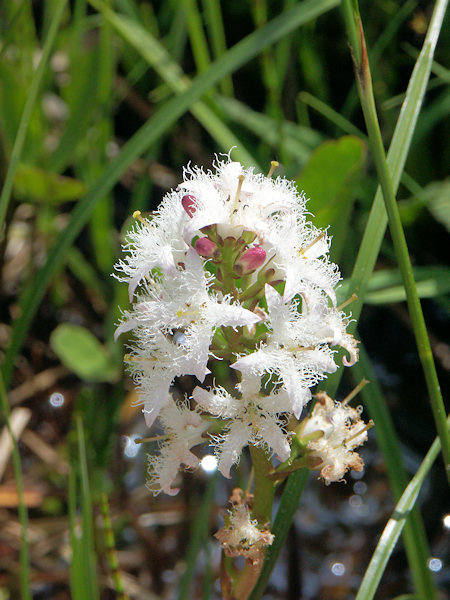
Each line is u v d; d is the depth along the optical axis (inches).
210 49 17.1
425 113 13.9
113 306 13.1
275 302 7.3
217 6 14.0
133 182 16.8
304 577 11.9
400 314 14.3
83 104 14.2
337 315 7.6
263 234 7.4
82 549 8.5
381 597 11.5
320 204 10.4
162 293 7.5
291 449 7.8
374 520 12.5
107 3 13.7
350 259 13.3
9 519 12.9
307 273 7.4
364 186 13.9
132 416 13.9
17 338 11.1
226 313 7.2
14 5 14.4
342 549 12.2
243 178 7.3
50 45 10.3
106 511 9.5
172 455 7.6
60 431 14.2
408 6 14.9
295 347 7.4
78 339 13.0
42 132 14.6
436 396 8.2
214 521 12.5
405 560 11.8
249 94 17.2
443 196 13.0
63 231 11.2
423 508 12.3
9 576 11.6
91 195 11.2
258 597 8.5
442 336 14.3
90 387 14.3
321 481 13.2
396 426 13.5
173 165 16.8
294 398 7.2
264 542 7.8
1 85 13.4
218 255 7.5
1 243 14.1
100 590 11.4
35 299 11.1
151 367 7.6
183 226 7.5
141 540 12.4
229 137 12.5
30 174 13.3
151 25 16.6
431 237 14.1
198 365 7.2
